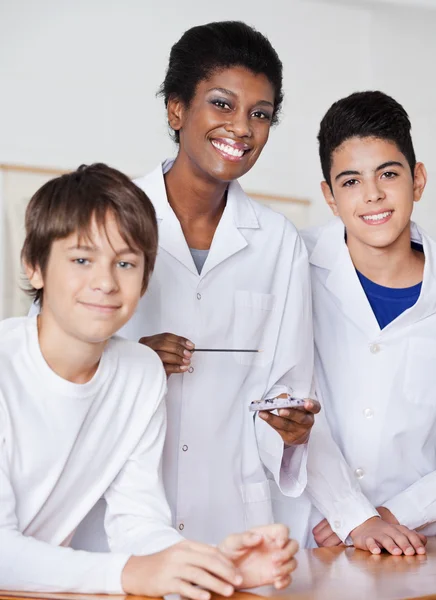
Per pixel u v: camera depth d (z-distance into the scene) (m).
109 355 1.44
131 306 1.33
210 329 1.86
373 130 1.95
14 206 4.14
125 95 4.38
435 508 1.93
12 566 1.25
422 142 4.71
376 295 2.09
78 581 1.24
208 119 1.75
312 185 4.66
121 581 1.23
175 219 1.85
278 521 2.09
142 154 4.41
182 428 1.83
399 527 1.75
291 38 4.60
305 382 1.98
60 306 1.31
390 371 2.05
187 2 4.45
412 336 2.05
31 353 1.35
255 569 1.26
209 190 1.85
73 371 1.37
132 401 1.47
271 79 1.79
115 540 1.46
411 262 2.11
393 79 4.71
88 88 4.33
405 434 2.03
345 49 4.68
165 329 1.84
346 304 2.08
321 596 1.24
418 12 4.68
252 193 4.55
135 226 1.31
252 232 1.94
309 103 4.64
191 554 1.22
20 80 4.23
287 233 1.99
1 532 1.26
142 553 1.35
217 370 1.87
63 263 1.31
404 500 1.95
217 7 4.50
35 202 1.36
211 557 1.22
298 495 1.86
